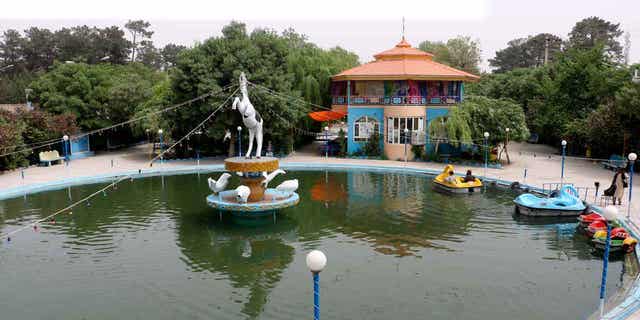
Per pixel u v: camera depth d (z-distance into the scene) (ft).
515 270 52.80
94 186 101.65
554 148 159.43
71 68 151.23
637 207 73.87
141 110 148.77
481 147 125.18
